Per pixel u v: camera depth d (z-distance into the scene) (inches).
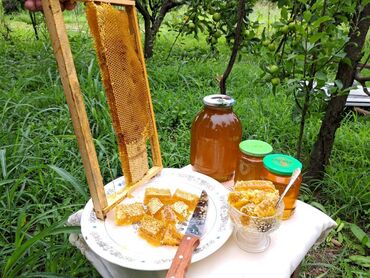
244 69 164.1
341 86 68.5
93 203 37.6
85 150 35.3
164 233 35.7
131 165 41.8
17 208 67.7
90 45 160.2
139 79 41.9
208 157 46.8
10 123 96.2
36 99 111.7
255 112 117.5
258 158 41.4
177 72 146.4
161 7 187.6
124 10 40.2
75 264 56.0
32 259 47.3
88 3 33.5
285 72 71.5
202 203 40.0
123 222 37.6
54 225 44.7
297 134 104.7
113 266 35.2
